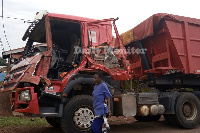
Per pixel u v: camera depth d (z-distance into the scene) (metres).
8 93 11.26
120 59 6.75
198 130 7.38
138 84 8.24
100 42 6.60
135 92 7.37
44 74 5.64
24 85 5.59
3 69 24.98
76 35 6.59
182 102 7.53
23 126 8.01
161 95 7.84
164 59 7.95
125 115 6.46
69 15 6.30
